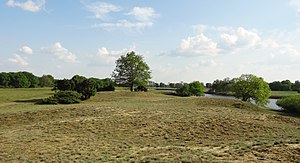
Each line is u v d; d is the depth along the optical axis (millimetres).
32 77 130125
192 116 27875
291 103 42844
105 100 46750
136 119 26203
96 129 23000
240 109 37812
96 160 14258
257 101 58031
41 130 22750
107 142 18734
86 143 18422
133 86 78750
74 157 14961
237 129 23703
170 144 18438
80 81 47156
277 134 21578
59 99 40656
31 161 14531
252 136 20922
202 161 13242
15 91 72125
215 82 109500
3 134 21641
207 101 43875
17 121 27422
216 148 16547
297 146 15789
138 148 17000
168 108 33875
